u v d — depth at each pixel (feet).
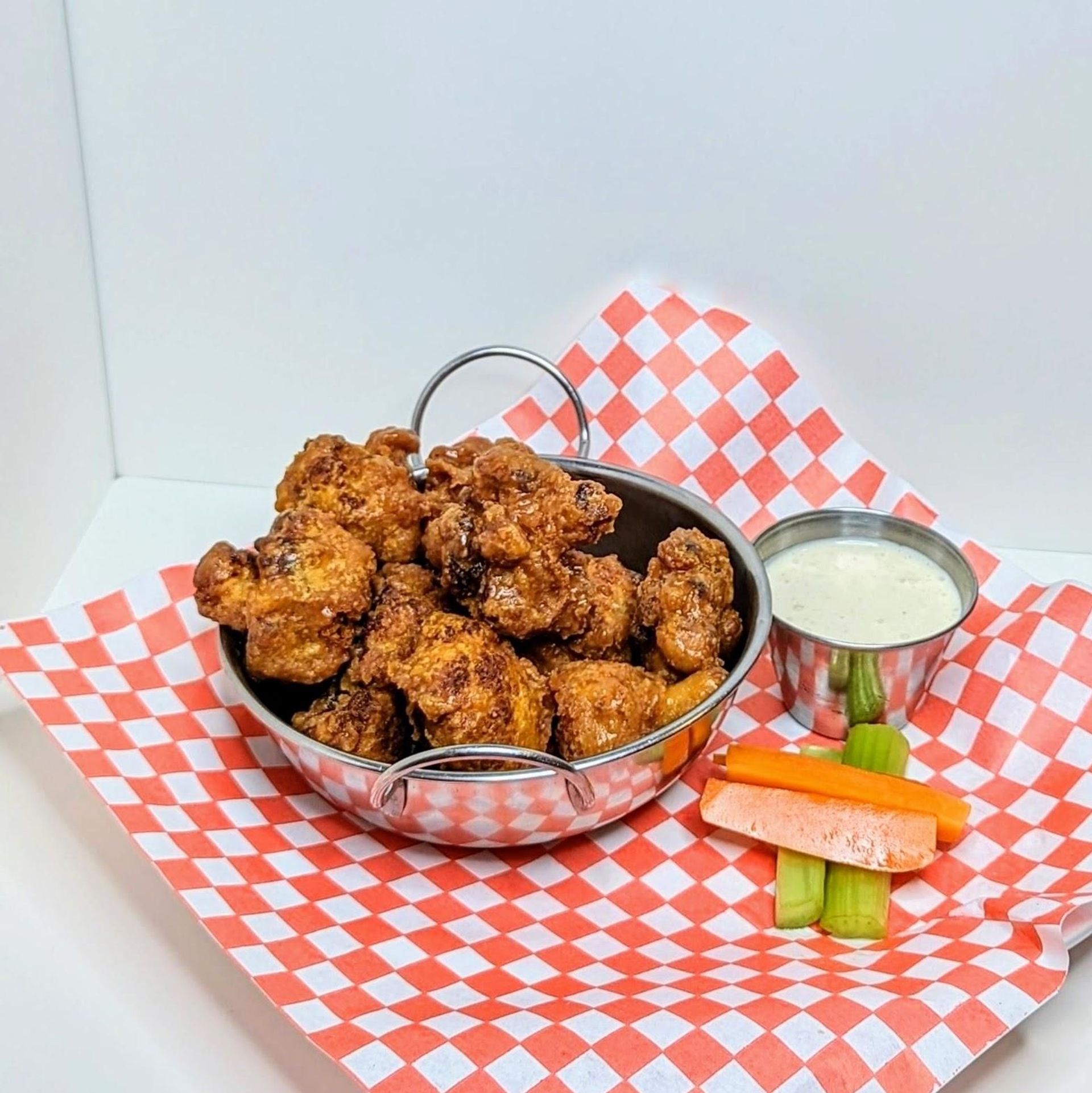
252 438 1.79
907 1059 1.07
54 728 1.34
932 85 1.48
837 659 1.42
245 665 1.35
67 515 1.69
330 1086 1.09
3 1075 1.08
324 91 1.55
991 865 1.34
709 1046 1.07
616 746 1.27
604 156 1.57
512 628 1.30
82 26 1.54
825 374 1.68
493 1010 1.13
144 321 1.72
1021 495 1.71
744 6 1.46
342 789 1.26
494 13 1.49
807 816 1.32
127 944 1.21
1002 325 1.60
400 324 1.69
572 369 1.69
